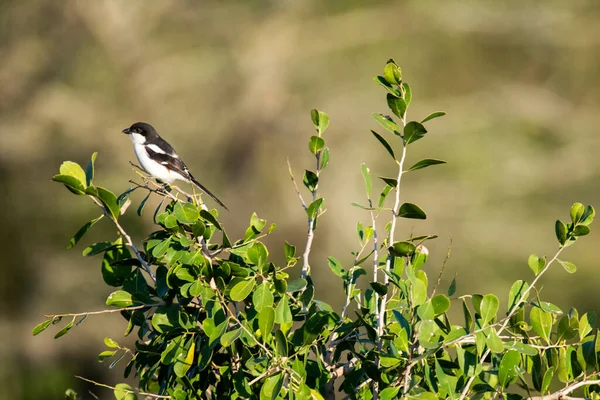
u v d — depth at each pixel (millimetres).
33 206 19234
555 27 22438
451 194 20094
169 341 4023
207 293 3836
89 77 20219
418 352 3545
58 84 20094
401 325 3477
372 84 21016
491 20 22297
